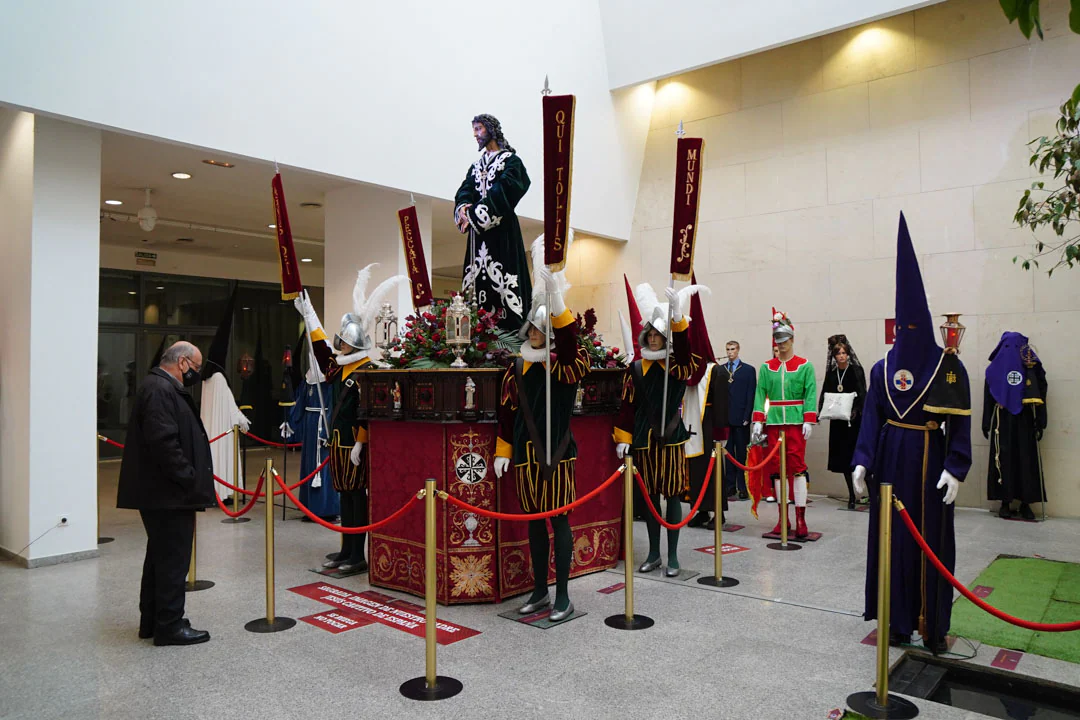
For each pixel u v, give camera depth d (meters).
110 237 13.34
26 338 6.39
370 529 4.37
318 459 8.29
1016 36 9.09
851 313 10.16
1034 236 8.84
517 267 6.20
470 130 9.61
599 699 3.64
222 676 3.94
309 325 6.12
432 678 3.77
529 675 3.93
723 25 10.29
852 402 9.02
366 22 8.48
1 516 6.73
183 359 4.57
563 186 4.49
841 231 10.27
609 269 12.69
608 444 6.21
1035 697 3.92
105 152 8.18
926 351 4.25
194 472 4.37
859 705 3.59
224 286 15.76
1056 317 8.69
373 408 5.65
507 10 10.09
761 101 11.05
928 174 9.62
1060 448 8.60
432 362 5.39
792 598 5.36
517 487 4.92
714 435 7.86
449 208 10.34
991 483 8.57
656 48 10.98
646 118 12.34
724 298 11.27
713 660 4.15
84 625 4.81
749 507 9.40
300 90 7.87
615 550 6.29
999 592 5.56
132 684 3.84
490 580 5.22
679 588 5.63
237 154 7.38
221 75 7.22
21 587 5.71
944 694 4.00
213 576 5.96
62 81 6.14
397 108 8.80
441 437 5.18
